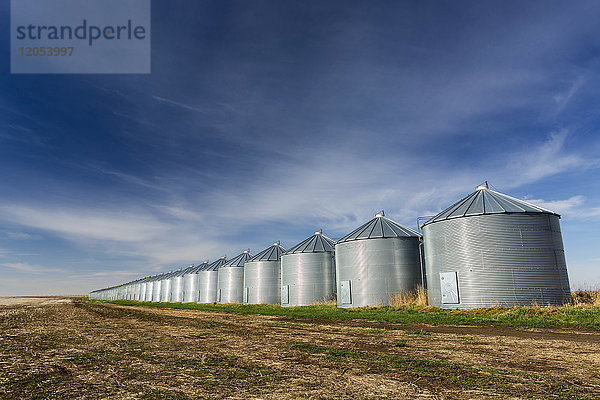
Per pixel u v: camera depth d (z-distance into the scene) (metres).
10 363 11.29
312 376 9.48
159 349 13.87
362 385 8.62
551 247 26.62
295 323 23.44
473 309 25.19
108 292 167.50
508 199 28.98
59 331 20.03
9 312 38.50
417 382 8.83
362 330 18.81
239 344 14.94
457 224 28.12
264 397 7.78
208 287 69.75
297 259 45.28
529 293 25.61
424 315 24.77
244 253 66.75
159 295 99.44
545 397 7.65
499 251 26.42
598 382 8.70
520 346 13.38
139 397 7.82
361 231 37.84
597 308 22.44
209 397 7.79
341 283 37.22
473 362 10.89
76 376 9.63
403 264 34.78
